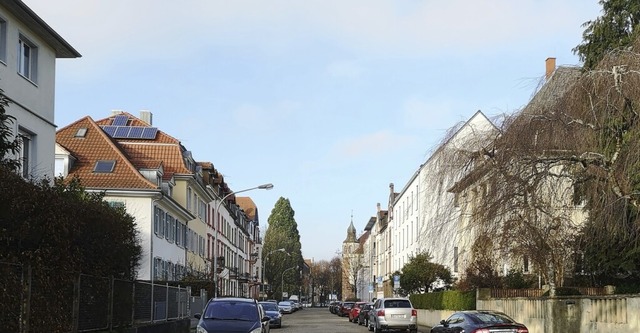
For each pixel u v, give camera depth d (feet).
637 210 51.75
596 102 50.72
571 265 69.36
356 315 158.51
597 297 62.64
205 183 185.06
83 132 130.11
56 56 78.59
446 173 63.67
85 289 50.98
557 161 55.36
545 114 55.31
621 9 79.92
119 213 57.77
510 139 57.11
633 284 75.72
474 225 61.93
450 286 141.59
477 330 60.59
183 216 147.33
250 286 295.89
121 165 123.34
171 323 80.89
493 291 97.50
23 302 39.73
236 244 258.57
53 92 75.61
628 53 49.93
